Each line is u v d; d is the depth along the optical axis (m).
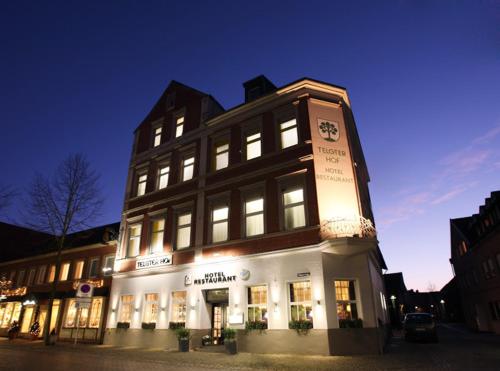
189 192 18.41
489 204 24.27
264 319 13.84
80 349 16.33
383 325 15.56
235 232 15.86
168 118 22.19
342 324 12.36
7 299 29.25
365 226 13.55
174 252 17.69
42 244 32.41
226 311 15.57
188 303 16.11
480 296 29.47
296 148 15.38
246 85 20.45
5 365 10.78
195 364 10.69
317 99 16.11
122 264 19.88
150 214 19.77
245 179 16.47
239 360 11.26
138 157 22.62
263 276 14.20
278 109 16.75
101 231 26.42
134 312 18.06
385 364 9.84
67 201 22.41
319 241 13.35
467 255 32.16
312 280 12.95
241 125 17.94
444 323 48.56
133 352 14.62
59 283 25.83
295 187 14.89
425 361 10.28
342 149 15.40
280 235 14.35
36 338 24.00
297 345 12.51
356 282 13.15
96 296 21.69
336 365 9.85
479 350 13.05
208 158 18.64
